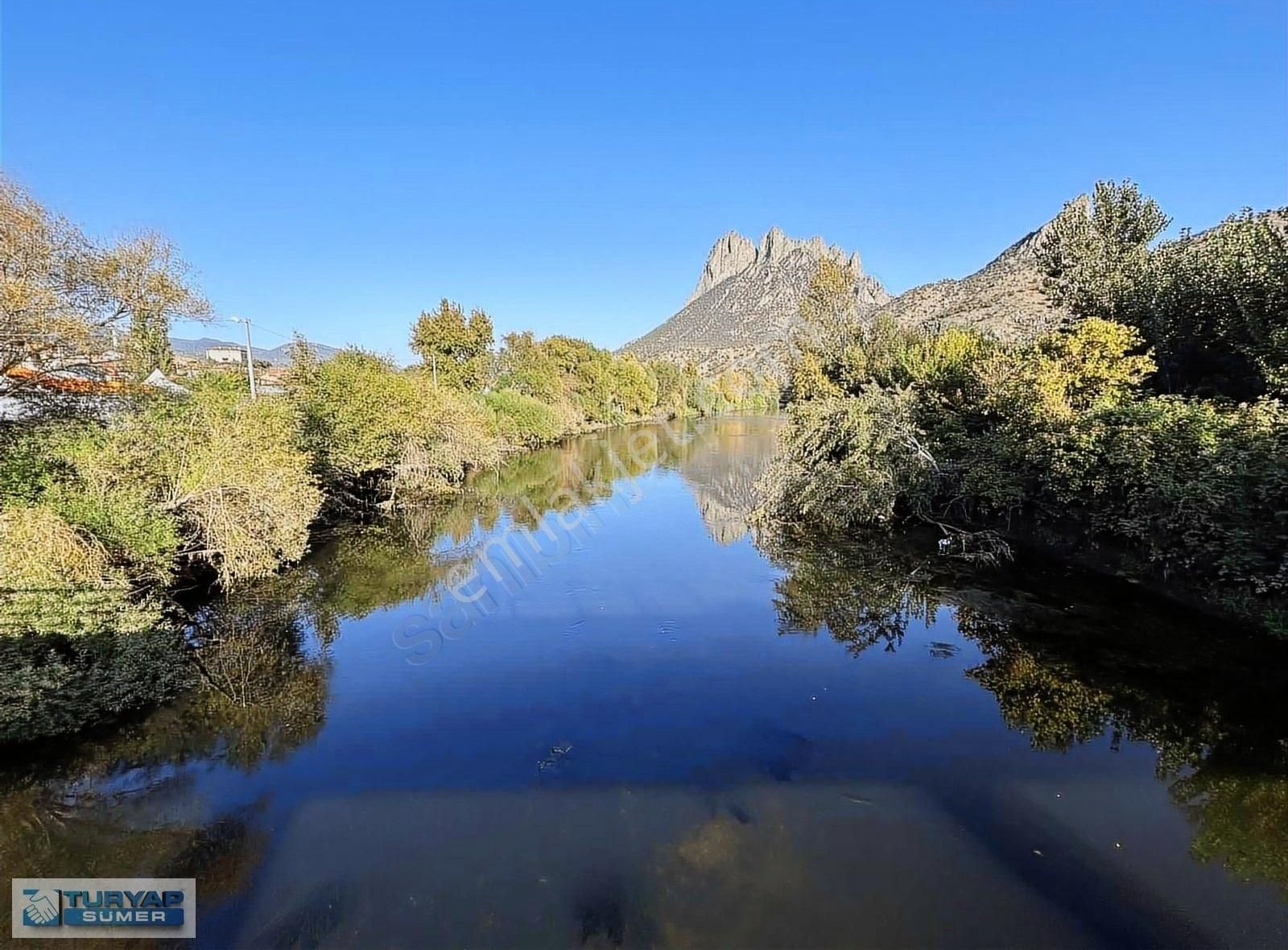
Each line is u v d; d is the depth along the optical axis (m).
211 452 9.68
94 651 6.08
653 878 4.31
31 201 9.23
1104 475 9.70
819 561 12.24
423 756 5.91
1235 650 7.43
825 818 4.89
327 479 15.36
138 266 10.71
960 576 10.73
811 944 3.71
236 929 3.93
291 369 17.95
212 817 5.03
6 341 8.73
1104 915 3.89
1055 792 5.16
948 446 14.71
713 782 5.44
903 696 6.96
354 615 9.80
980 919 3.87
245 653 8.19
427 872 4.40
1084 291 16.84
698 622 9.40
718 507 18.89
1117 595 9.40
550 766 5.72
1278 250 10.14
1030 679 7.17
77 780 5.48
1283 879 4.16
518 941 3.80
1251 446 7.73
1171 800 5.02
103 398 10.35
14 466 7.64
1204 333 12.11
